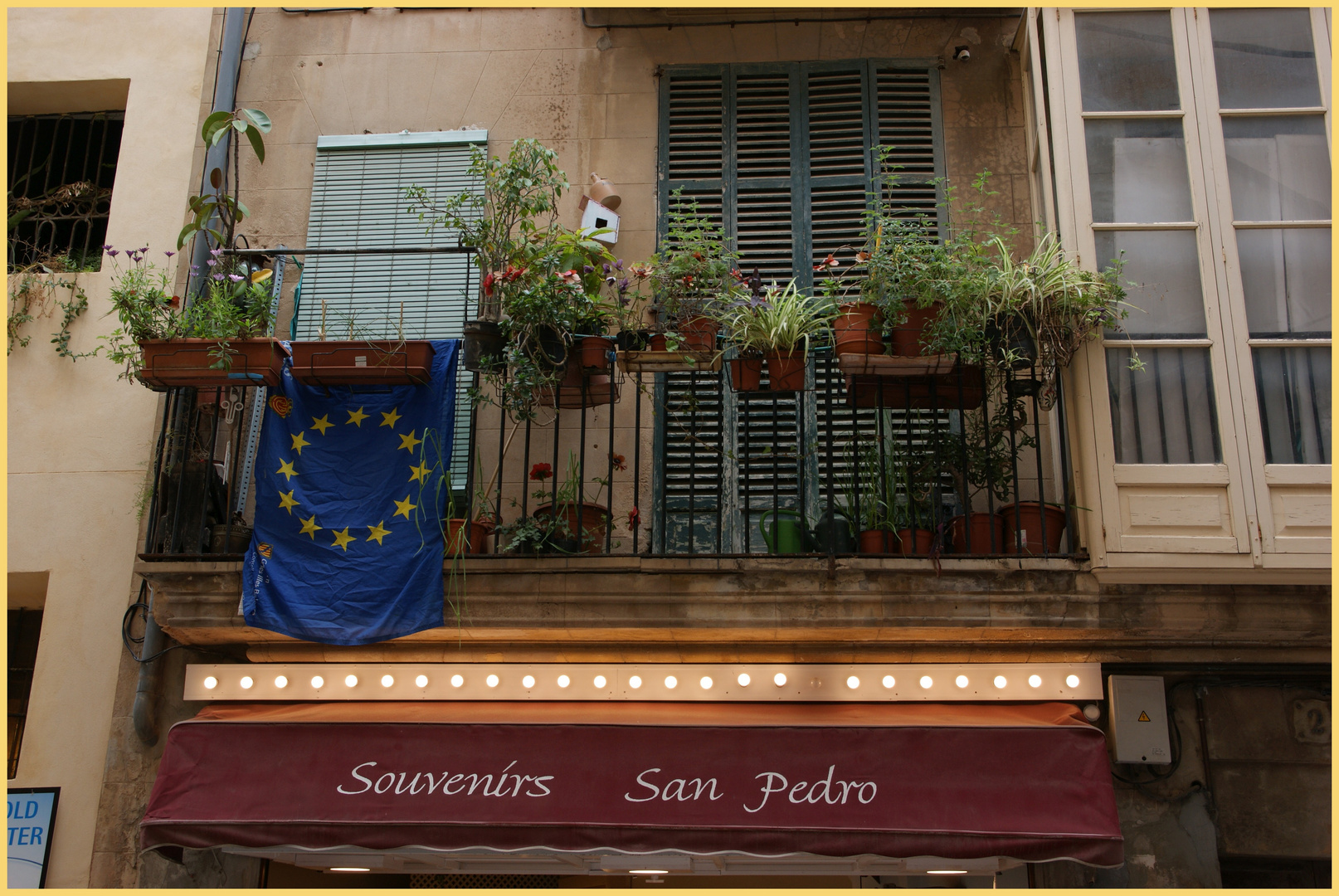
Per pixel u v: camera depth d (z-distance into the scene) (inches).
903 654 203.5
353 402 209.6
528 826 176.9
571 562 194.2
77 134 279.4
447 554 201.5
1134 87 215.3
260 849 188.2
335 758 184.2
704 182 253.1
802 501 201.8
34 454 237.8
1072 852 170.9
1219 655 201.6
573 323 202.1
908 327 199.0
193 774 183.9
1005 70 255.4
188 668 202.5
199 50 270.4
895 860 188.7
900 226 207.3
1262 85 213.8
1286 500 189.3
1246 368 196.5
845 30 261.9
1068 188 207.9
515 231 248.1
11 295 248.5
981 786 176.7
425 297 247.9
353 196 257.0
